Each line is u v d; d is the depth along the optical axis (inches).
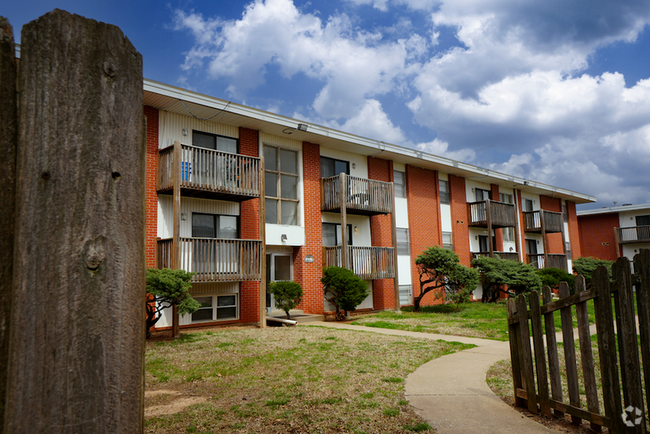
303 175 639.8
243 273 494.9
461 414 175.0
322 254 641.6
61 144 46.6
